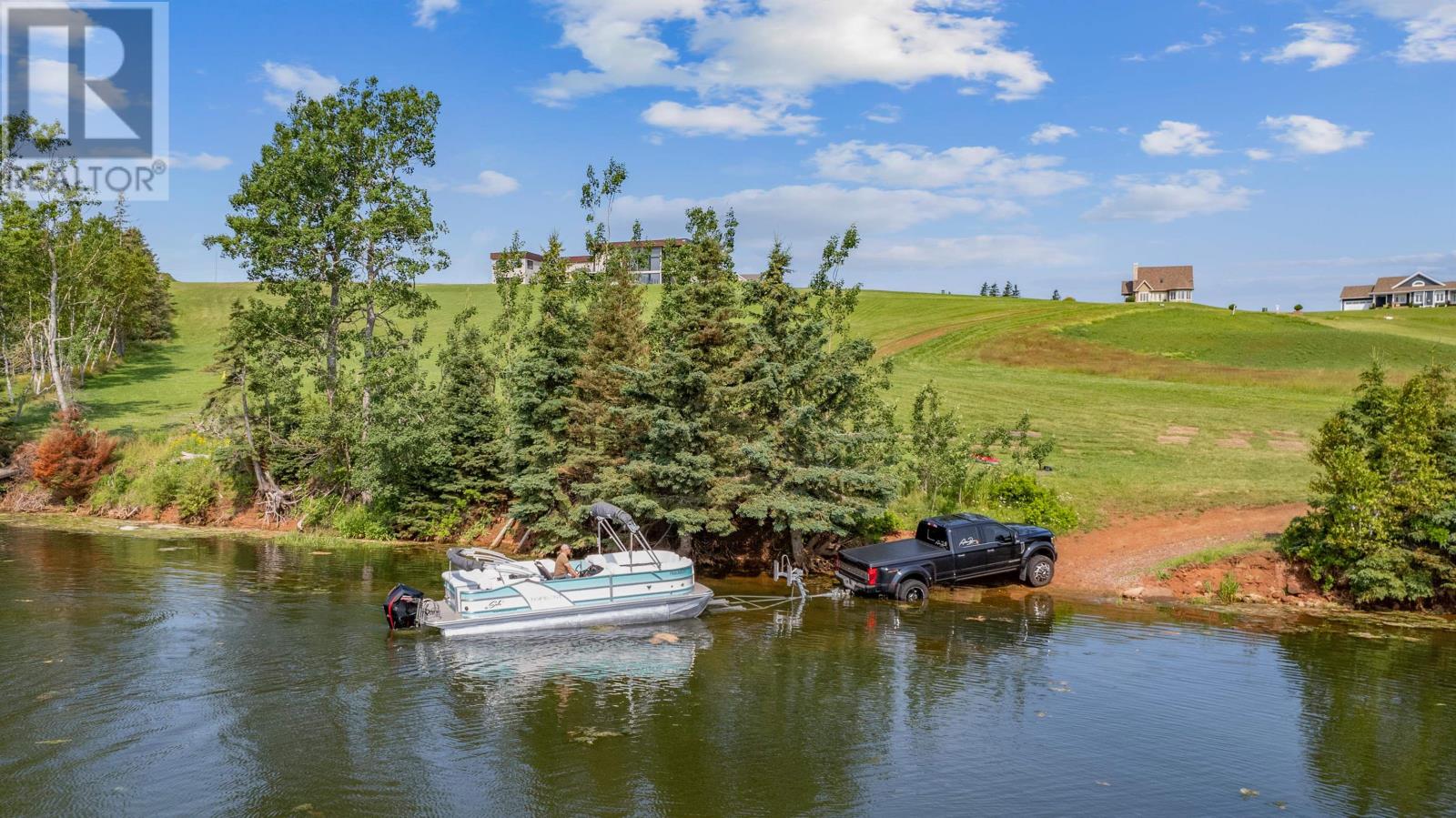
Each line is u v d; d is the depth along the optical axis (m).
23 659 15.21
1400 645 17.56
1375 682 15.02
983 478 29.75
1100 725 12.83
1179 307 85.06
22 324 53.41
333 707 13.07
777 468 23.58
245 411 33.62
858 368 29.12
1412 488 20.67
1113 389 51.22
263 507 33.62
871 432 24.69
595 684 14.38
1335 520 21.30
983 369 60.03
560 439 27.11
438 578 23.16
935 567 21.58
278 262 33.94
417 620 17.67
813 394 25.56
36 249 46.53
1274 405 45.69
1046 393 49.56
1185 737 12.41
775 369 23.84
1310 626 19.12
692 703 13.48
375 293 34.59
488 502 30.34
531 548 27.92
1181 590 22.20
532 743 11.73
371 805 9.81
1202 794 10.54
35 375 53.78
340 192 35.53
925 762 11.37
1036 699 13.97
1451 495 20.66
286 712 12.84
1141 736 12.41
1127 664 15.96
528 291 32.97
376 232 33.59
